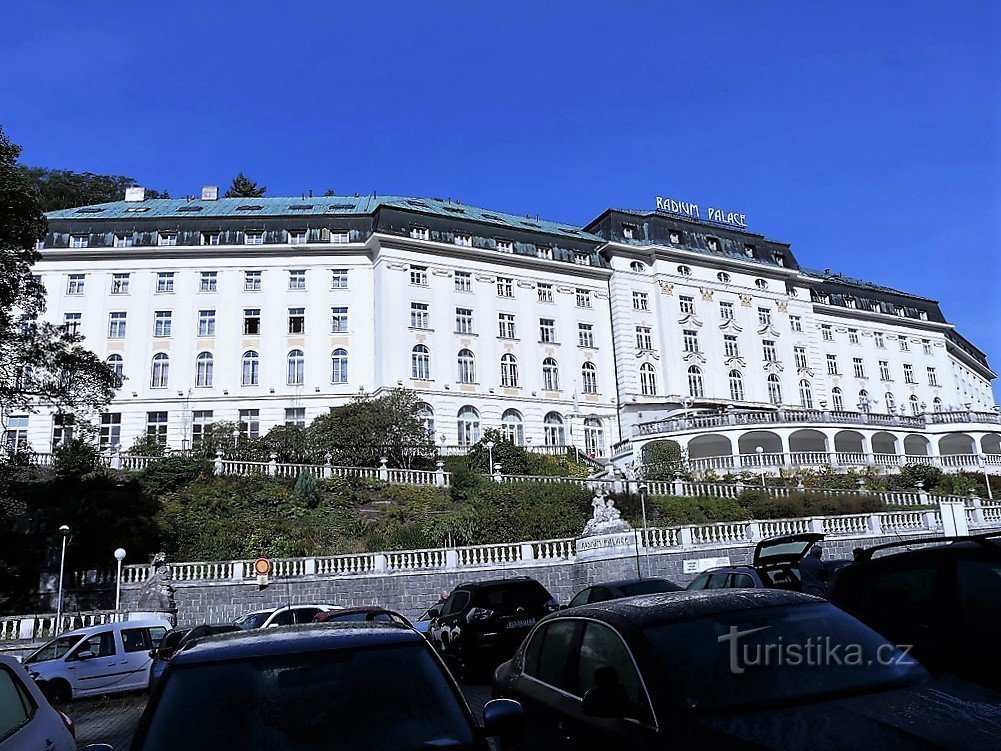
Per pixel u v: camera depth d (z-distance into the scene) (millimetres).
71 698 16031
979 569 5715
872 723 4023
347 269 54219
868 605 6258
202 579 25828
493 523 32656
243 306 52781
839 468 48000
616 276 59656
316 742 4027
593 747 4789
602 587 15047
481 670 14266
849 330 72250
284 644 4793
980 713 4117
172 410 50562
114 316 51656
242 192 88000
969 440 59281
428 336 52906
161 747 3973
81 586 28469
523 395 55062
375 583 26516
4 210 25172
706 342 61094
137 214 56125
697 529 27828
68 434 47312
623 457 51312
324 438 43656
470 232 56750
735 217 69625
